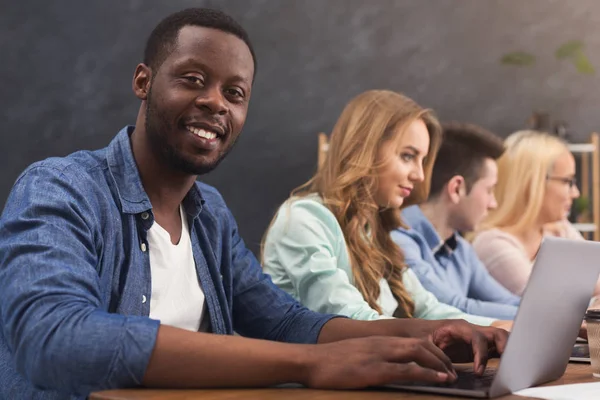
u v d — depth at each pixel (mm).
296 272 1931
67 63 4734
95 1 4730
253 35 4793
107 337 922
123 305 1239
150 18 4727
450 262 2959
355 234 2090
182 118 1279
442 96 4750
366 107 2227
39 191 1122
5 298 998
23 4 4727
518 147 3400
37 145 4719
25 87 4727
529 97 4699
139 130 1336
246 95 1332
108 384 920
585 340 1536
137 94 1340
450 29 4742
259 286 1455
